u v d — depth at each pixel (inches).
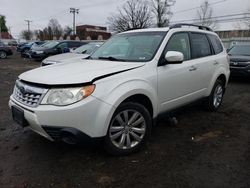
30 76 140.4
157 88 157.6
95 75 132.6
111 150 141.2
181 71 175.5
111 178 125.9
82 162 139.6
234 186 121.0
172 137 175.2
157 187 119.8
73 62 170.1
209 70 209.3
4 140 166.1
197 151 155.2
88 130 127.7
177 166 137.6
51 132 126.4
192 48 195.8
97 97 128.3
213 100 228.4
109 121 132.7
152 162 141.0
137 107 146.9
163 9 1700.3
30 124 133.0
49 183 121.5
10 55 981.8
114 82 135.8
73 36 2433.6
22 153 149.0
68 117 123.0
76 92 124.8
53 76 133.4
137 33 190.1
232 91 337.4
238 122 208.5
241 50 450.0
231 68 402.9
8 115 216.7
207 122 206.4
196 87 196.2
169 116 180.2
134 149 149.3
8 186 119.0
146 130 153.6
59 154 147.9
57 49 743.1
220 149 158.6
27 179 124.3
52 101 124.2
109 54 181.9
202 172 132.3
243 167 137.6
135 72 147.2
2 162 139.2
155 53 162.9
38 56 741.3
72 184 120.9
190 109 239.5
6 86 352.5
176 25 190.9
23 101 135.6
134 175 128.6
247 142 169.8
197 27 216.5
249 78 406.9
